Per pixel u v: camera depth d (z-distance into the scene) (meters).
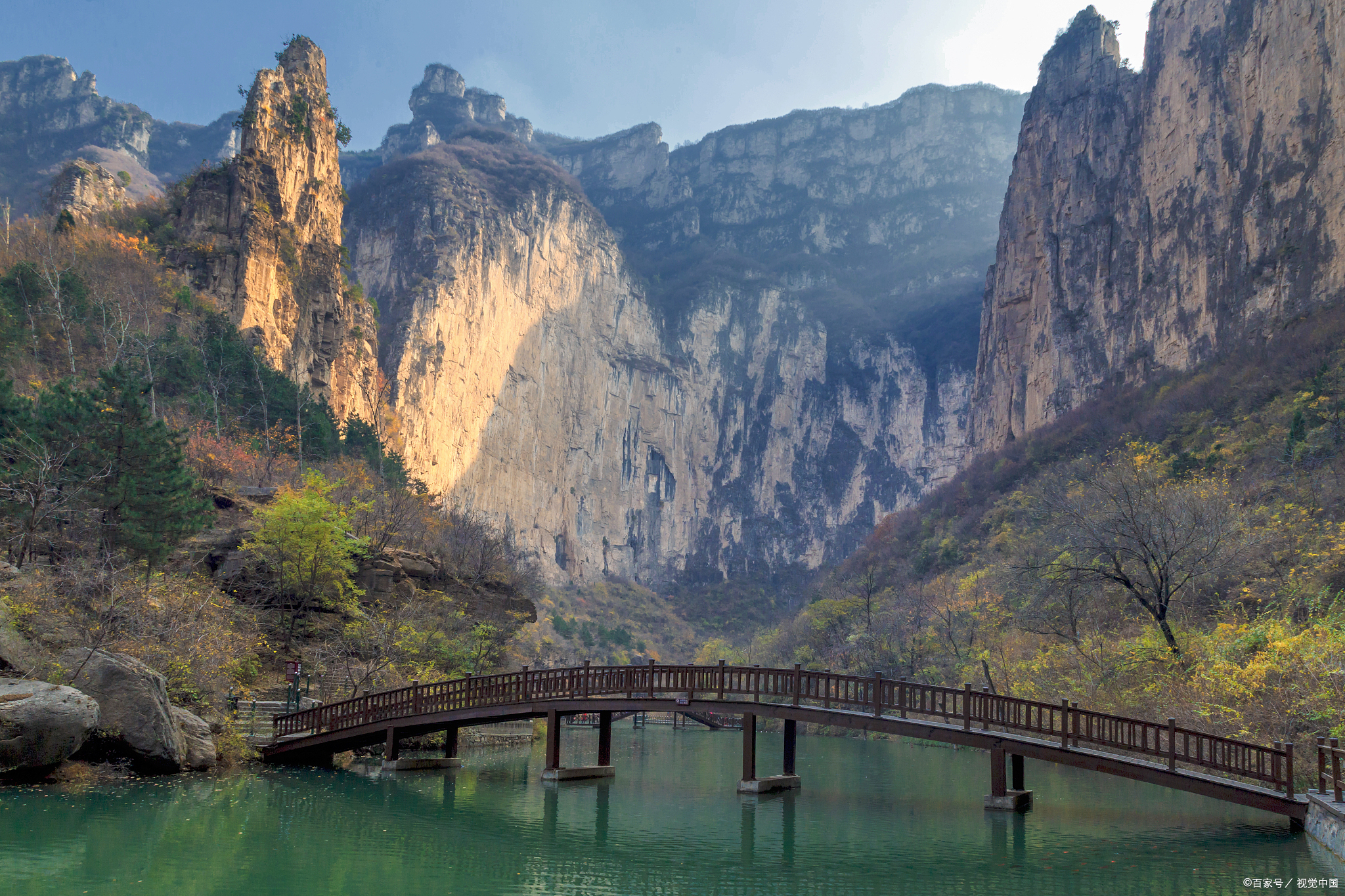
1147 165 121.69
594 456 199.88
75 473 31.67
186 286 80.94
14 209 174.00
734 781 32.03
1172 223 113.44
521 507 172.12
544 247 187.00
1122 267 122.75
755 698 25.70
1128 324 118.56
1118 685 33.50
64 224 78.81
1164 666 32.28
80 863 14.66
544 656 96.12
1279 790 19.98
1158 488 38.00
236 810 20.08
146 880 13.93
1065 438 105.56
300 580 41.19
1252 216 96.81
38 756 19.92
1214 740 20.19
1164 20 122.44
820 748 52.81
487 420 163.38
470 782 28.08
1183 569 36.44
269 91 99.19
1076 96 139.75
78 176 94.44
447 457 148.00
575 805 24.30
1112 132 131.12
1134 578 37.91
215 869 14.89
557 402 188.00
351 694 37.06
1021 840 19.84
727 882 15.80
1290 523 40.03
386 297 157.62
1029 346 140.38
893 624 69.94
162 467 33.16
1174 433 79.94
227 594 39.12
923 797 27.62
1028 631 45.97
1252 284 94.75
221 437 59.06
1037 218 141.88
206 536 43.16
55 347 59.59
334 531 42.34
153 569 33.03
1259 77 99.62
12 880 13.48
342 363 100.81
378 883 14.69
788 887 15.48
